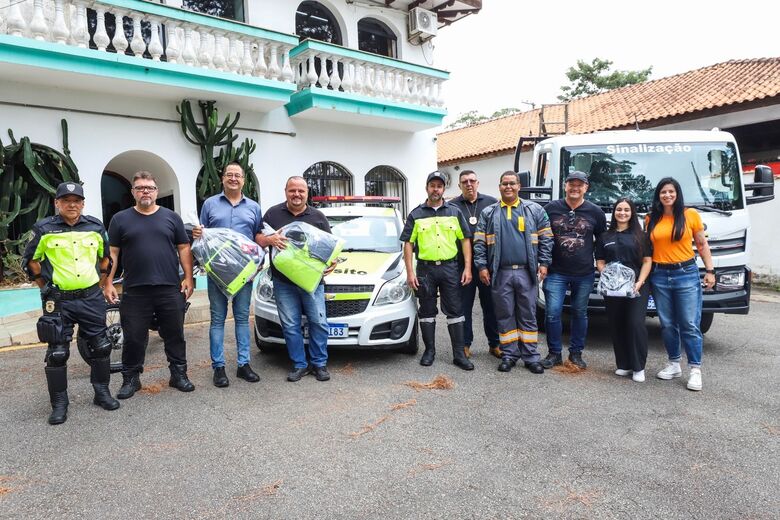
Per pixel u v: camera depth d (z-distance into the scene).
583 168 6.16
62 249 3.89
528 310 5.05
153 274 4.29
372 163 11.94
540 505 2.77
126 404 4.25
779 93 11.59
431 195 5.18
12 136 7.50
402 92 11.38
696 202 5.83
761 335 6.57
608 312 4.91
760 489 2.92
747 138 13.15
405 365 5.30
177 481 3.03
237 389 4.60
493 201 5.60
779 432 3.66
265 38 9.20
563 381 4.80
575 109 18.59
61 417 3.86
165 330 4.49
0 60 6.79
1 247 7.61
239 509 2.75
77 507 2.77
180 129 9.16
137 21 7.98
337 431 3.71
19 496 2.88
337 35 11.77
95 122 8.31
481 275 5.16
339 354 5.74
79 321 4.02
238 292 4.70
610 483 2.99
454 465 3.21
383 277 5.34
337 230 6.42
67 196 3.88
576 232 5.04
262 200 10.29
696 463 3.22
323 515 2.69
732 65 15.48
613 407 4.16
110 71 7.64
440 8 12.77
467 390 4.55
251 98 9.20
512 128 19.64
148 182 4.25
